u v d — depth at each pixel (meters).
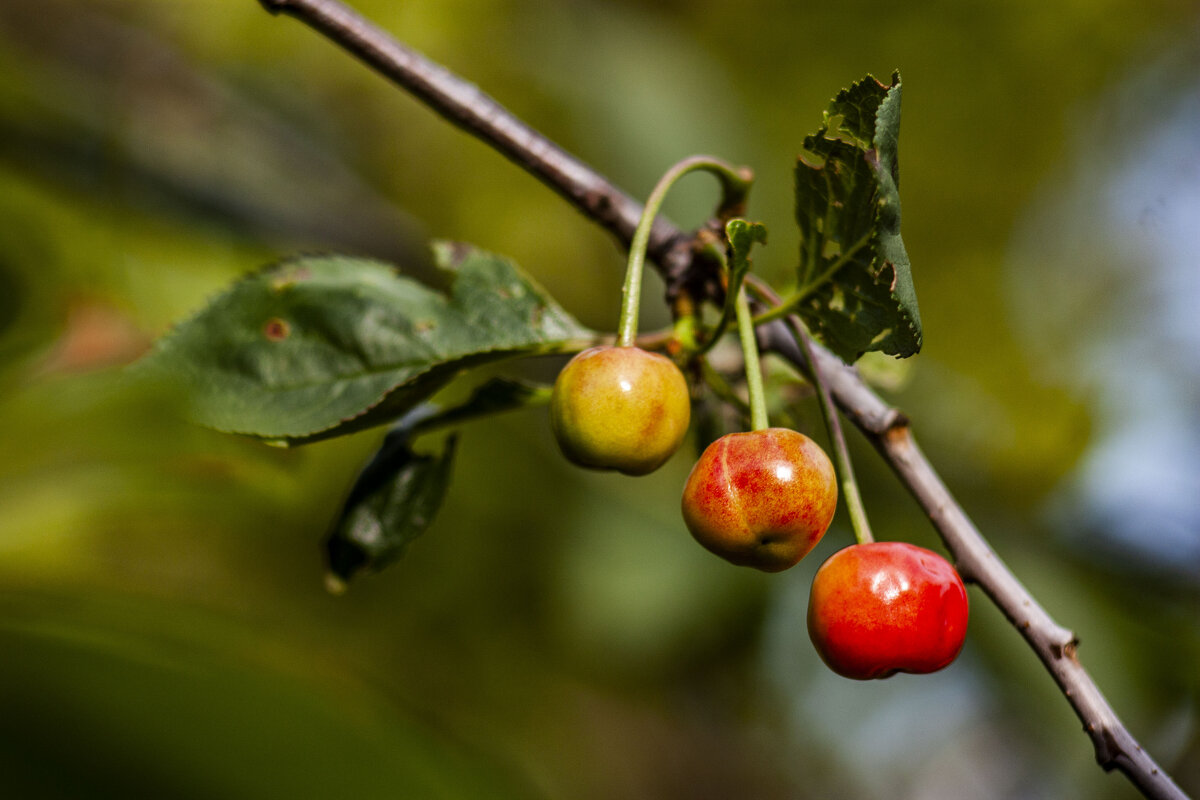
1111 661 3.28
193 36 4.36
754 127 4.47
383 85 4.73
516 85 4.20
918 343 1.28
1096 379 5.73
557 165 1.76
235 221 3.58
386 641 3.71
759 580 3.71
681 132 3.94
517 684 3.90
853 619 1.27
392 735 0.87
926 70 5.61
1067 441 5.11
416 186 4.81
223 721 0.83
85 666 0.83
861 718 4.69
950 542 1.48
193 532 3.36
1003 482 4.32
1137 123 6.12
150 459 1.33
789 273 1.93
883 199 1.25
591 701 4.91
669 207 3.50
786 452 1.26
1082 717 1.31
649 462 1.31
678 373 1.33
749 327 1.40
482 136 1.75
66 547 1.73
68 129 3.27
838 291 1.36
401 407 1.56
